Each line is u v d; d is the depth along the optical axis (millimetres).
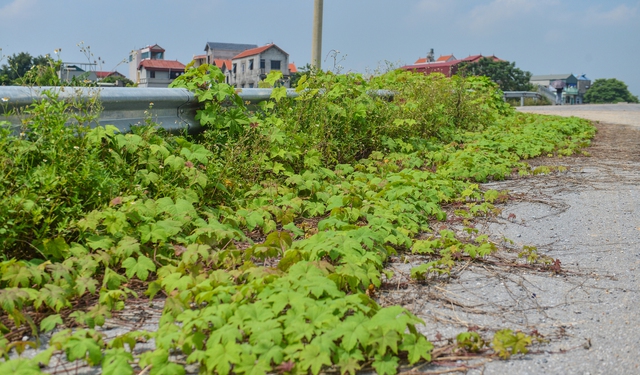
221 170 5789
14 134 4633
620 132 15914
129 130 5895
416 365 2832
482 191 7012
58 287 3260
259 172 6316
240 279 3738
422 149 9727
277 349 2664
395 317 2875
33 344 2777
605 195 6852
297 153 6875
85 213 4215
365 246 4453
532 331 3182
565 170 8656
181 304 3182
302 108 8289
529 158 10102
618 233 5215
